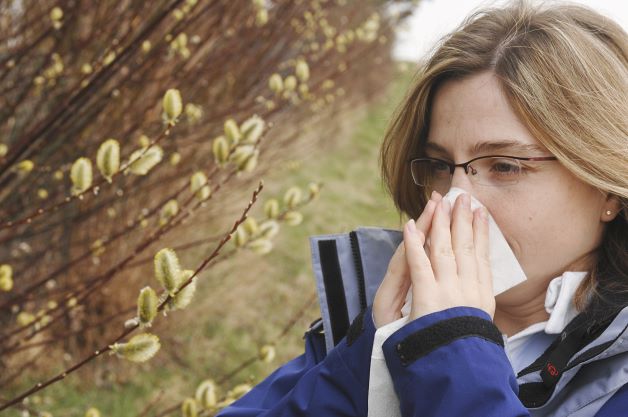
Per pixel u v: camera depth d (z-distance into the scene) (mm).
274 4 2863
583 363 786
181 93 2424
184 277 921
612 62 861
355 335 886
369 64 5605
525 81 836
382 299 888
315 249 1068
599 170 822
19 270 2463
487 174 881
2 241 2119
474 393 725
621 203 867
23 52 1946
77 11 2082
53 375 2955
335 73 3527
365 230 1063
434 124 939
